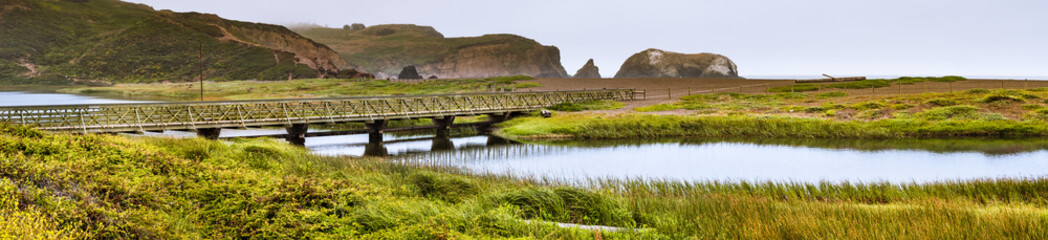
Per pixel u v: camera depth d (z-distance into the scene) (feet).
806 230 29.37
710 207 36.29
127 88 494.18
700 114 132.87
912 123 107.86
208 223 30.66
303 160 62.95
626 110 147.84
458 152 95.50
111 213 27.58
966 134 102.63
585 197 38.73
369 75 586.04
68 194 30.37
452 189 46.80
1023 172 71.72
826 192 52.49
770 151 91.76
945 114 115.85
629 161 84.53
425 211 34.76
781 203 38.93
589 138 109.81
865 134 104.68
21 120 81.46
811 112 129.70
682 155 89.25
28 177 31.01
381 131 111.04
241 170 48.14
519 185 56.90
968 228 29.09
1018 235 28.32
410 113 116.26
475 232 30.30
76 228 25.04
